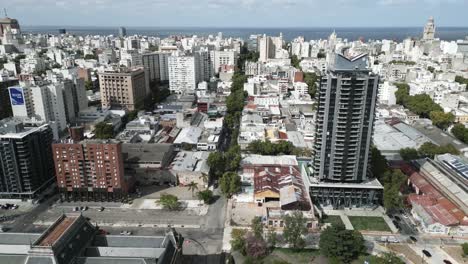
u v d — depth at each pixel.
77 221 150.62
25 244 146.75
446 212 193.50
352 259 166.88
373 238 183.12
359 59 196.00
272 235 175.50
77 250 142.12
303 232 175.88
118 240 153.50
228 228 192.38
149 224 196.50
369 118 199.62
